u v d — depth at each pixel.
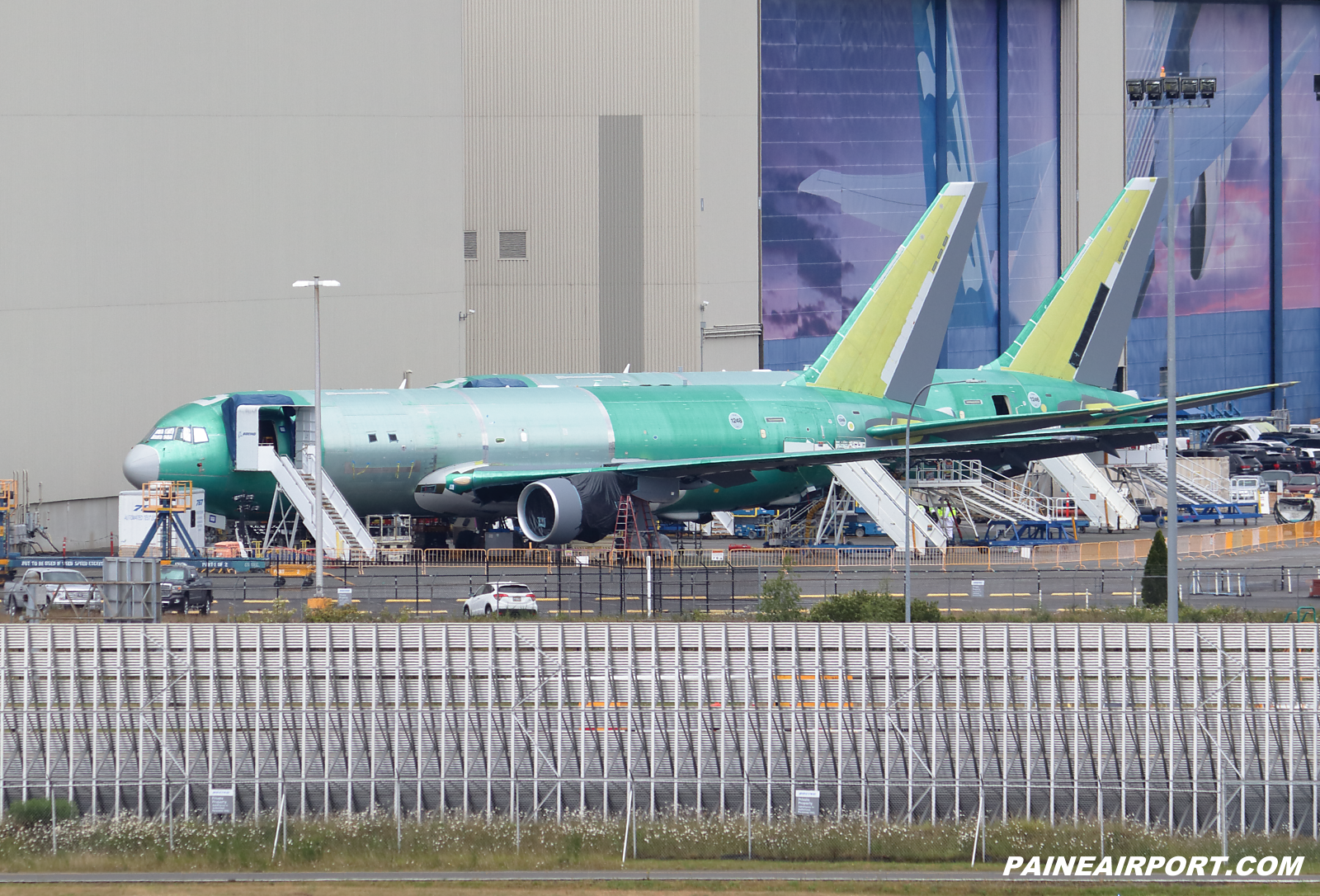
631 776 169.38
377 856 157.62
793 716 175.12
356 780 171.12
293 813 172.00
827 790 174.12
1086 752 175.62
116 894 146.25
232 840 160.88
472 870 154.50
